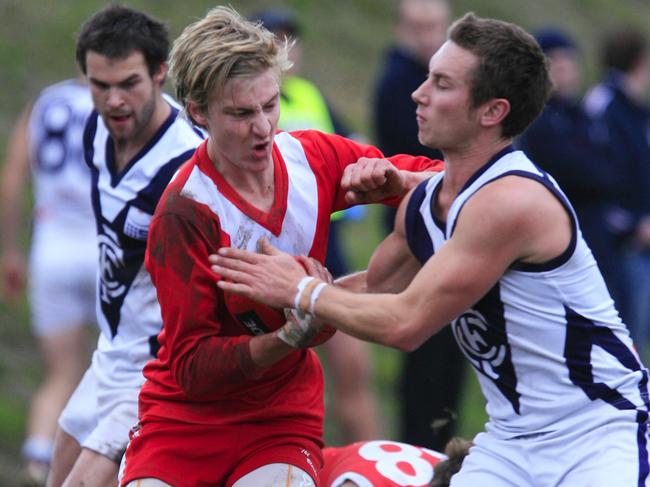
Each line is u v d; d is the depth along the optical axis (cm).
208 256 1245
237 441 1303
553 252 1227
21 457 2475
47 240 2358
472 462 1320
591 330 1259
